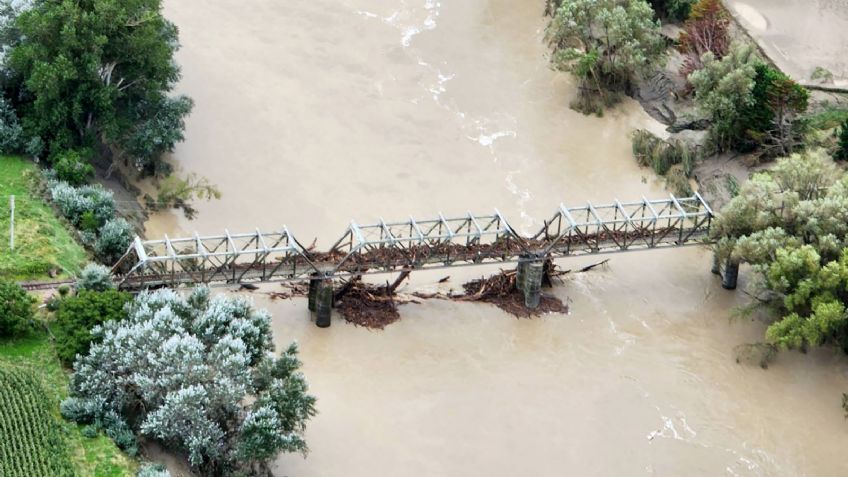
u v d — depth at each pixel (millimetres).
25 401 113062
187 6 188125
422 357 137125
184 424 111500
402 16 192125
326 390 131375
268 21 187500
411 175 164125
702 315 147250
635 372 138500
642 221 147750
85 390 114625
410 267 140375
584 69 173250
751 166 165500
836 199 140500
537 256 143375
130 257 136875
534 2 194875
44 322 124188
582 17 176125
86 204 140875
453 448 126688
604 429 131125
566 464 126688
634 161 169750
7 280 126750
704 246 151000
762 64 169250
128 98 153500
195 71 175000
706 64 169250
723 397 136500
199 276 134125
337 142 167750
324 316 138625
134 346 114438
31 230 135250
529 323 143625
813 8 195000
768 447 131125
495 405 132250
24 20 144000
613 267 153500
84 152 148375
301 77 177750
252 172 160875
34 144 146875
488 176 165500
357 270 138500
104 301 120688
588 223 144500
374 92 177125
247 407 116625
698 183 165875
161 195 153625
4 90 152750
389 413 129625
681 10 188250
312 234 152750
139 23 148500
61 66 142625
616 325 144750
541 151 170375
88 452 110562
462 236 143875
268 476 117812
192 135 164375
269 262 139625
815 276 136375
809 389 138375
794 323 136375
